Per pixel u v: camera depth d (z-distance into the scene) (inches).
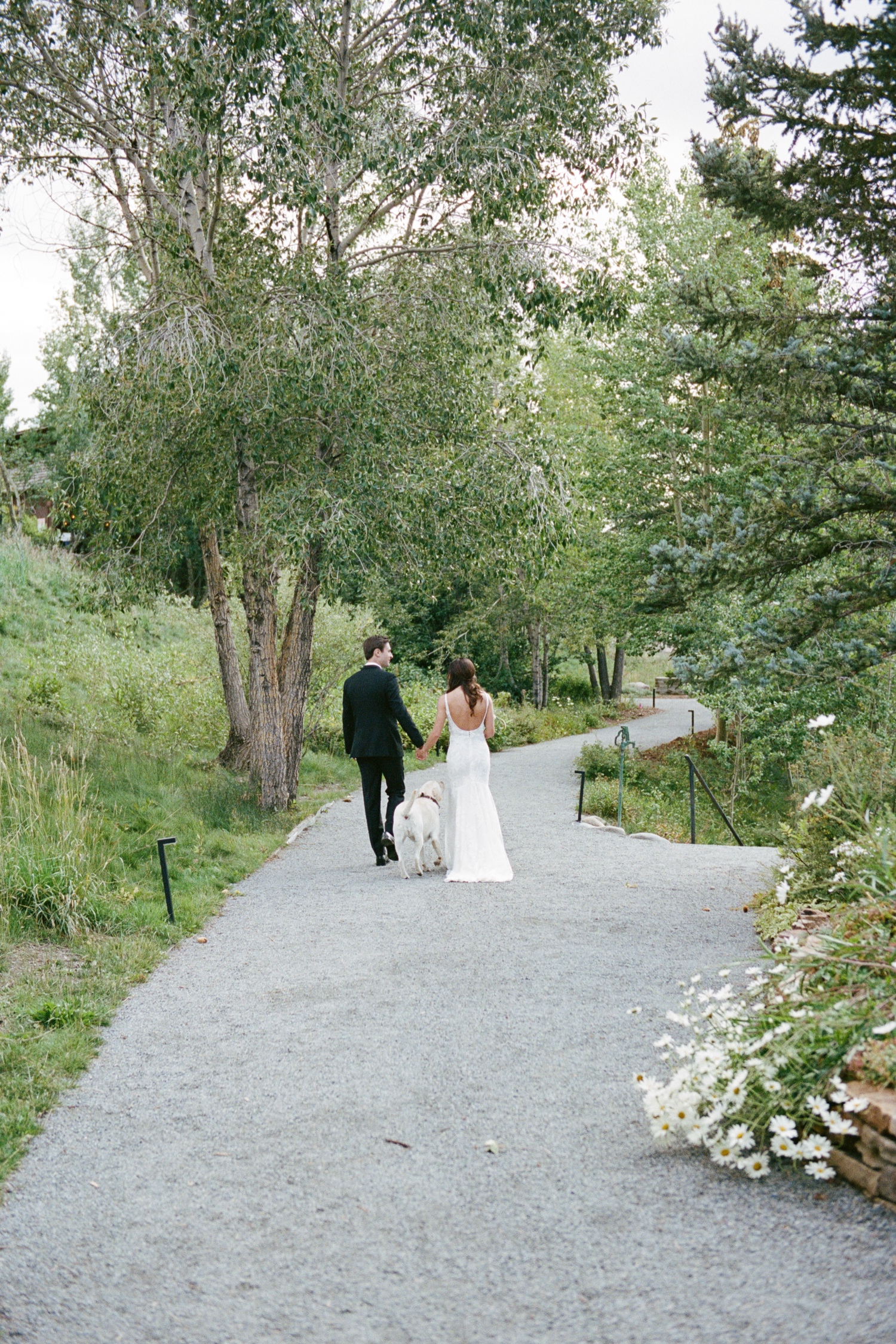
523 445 470.0
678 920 270.2
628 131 475.8
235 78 373.4
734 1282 108.2
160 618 928.3
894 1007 142.9
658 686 2030.0
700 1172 133.3
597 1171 135.0
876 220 393.7
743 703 678.5
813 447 400.5
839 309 411.5
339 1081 169.8
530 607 1342.3
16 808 306.5
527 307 452.8
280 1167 140.5
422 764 823.1
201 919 291.4
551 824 482.6
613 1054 175.3
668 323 861.2
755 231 410.6
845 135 386.6
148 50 388.2
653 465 959.0
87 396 449.7
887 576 377.1
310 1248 119.9
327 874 365.4
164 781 475.5
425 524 463.8
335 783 679.1
